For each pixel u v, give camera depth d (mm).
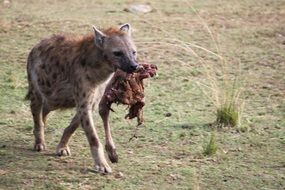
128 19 39375
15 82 29062
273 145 22750
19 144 22594
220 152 22000
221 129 24094
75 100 20500
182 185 19469
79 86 20188
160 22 38844
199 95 27891
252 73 30750
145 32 36656
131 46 19984
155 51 33469
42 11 41188
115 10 41688
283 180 20047
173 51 33531
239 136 23516
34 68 21688
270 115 25688
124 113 25703
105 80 20359
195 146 22516
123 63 19734
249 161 21391
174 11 41656
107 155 21750
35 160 21156
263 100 27375
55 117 25359
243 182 19844
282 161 21422
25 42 34969
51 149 22188
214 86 26609
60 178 19750
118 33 20047
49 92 21359
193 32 37062
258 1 44844
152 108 26281
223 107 24516
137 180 19719
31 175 19969
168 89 28594
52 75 21109
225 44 35188
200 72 30625
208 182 19766
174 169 20562
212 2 44344
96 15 40312
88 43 20500
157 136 23391
